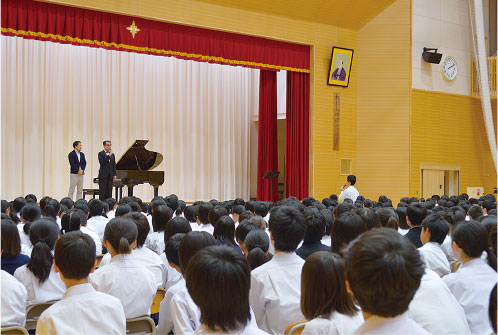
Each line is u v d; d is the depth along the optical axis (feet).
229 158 53.67
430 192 50.96
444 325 7.88
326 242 14.82
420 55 50.52
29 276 11.09
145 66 48.49
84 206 19.72
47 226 11.94
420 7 50.57
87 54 45.52
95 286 10.04
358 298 4.93
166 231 12.91
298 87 47.50
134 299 10.17
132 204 19.79
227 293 5.76
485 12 54.54
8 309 9.61
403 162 49.44
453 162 52.37
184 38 40.83
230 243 12.84
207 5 41.29
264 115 50.14
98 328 7.66
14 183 41.91
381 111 49.78
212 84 52.85
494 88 53.31
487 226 11.69
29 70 42.70
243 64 43.78
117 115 47.19
